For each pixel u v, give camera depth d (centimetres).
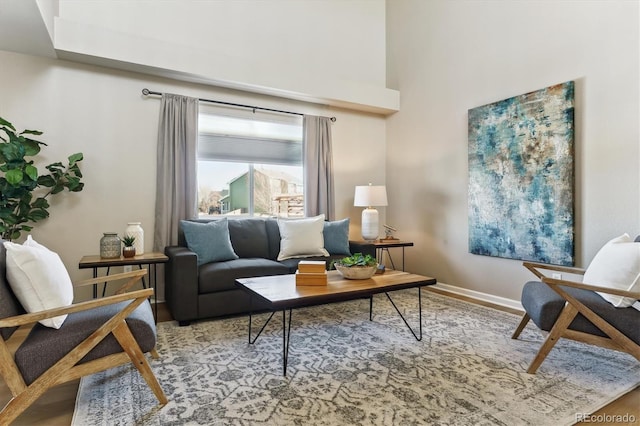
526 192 325
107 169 336
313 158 440
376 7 502
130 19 349
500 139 348
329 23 464
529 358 221
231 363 214
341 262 260
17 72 304
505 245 343
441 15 421
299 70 409
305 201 437
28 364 144
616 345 184
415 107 457
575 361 216
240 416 160
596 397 175
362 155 489
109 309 180
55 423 158
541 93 314
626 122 264
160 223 350
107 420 157
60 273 173
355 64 482
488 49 366
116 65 328
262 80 385
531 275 324
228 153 402
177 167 357
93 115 330
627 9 265
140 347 168
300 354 227
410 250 464
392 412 162
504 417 159
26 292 155
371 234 420
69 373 151
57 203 318
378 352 230
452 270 404
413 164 460
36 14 245
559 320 195
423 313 317
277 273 321
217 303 296
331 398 174
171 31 368
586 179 286
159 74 350
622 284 190
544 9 318
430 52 435
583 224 288
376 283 240
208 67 356
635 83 260
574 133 293
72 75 322
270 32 422
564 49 302
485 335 262
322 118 450
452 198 405
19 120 305
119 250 295
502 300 349
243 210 419
